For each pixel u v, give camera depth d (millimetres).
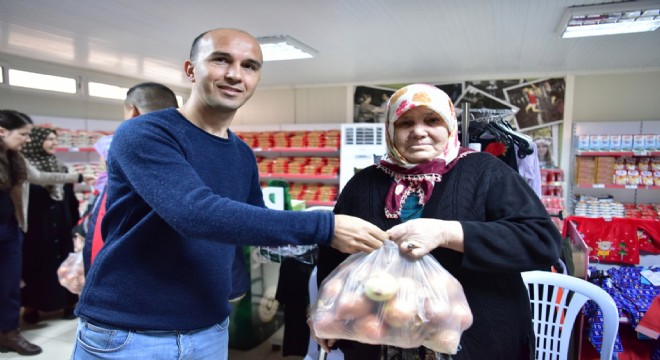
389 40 3418
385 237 923
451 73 5059
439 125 1067
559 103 4914
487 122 2152
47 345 2986
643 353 2203
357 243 879
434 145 1073
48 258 3256
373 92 5680
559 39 3369
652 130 4449
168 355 1052
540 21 2883
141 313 1014
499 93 5105
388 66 4586
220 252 1133
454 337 860
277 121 6363
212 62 1035
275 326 3195
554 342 1613
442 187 1056
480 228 915
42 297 3264
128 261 1012
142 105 1593
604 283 2270
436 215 1032
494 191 1024
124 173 964
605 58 4129
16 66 4098
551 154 4973
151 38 3408
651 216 4238
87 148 4371
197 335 1110
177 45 3656
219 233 826
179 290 1043
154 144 932
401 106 1043
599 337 2043
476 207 1027
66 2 2559
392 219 1079
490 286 1011
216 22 2949
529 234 929
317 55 3953
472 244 900
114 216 1071
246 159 1271
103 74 5016
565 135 4891
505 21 2889
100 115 5090
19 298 2877
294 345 2344
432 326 858
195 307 1077
